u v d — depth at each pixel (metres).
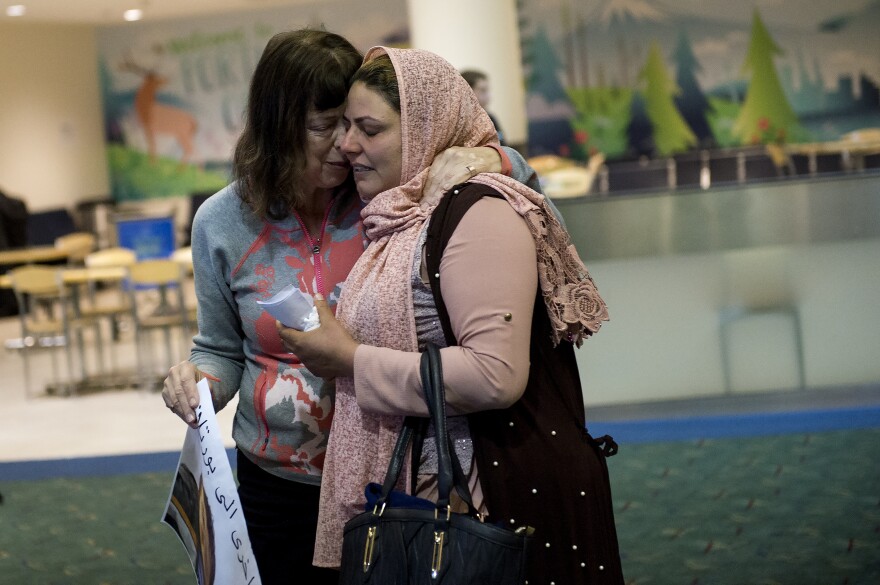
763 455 4.80
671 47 15.12
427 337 1.75
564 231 1.79
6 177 15.67
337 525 1.86
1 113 15.63
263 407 2.03
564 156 15.46
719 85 15.09
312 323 1.76
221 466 1.80
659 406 5.50
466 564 1.60
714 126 15.13
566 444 1.75
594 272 5.47
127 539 4.37
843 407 5.31
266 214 1.99
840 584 3.34
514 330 1.65
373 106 1.76
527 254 1.68
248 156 1.94
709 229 5.39
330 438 1.88
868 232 5.32
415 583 1.63
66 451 6.07
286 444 2.03
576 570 1.72
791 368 5.43
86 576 3.96
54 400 7.79
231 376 2.08
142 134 17.50
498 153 1.81
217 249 2.02
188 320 8.19
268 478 2.07
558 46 15.34
